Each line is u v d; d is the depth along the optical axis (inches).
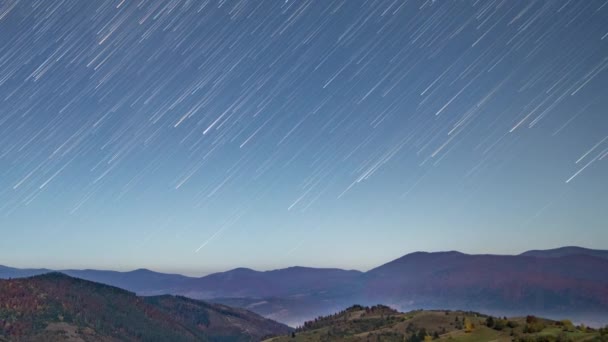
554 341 4234.7
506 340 4650.6
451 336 5315.0
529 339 4389.8
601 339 3941.9
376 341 6333.7
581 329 4724.4
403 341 5994.1
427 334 5915.4
